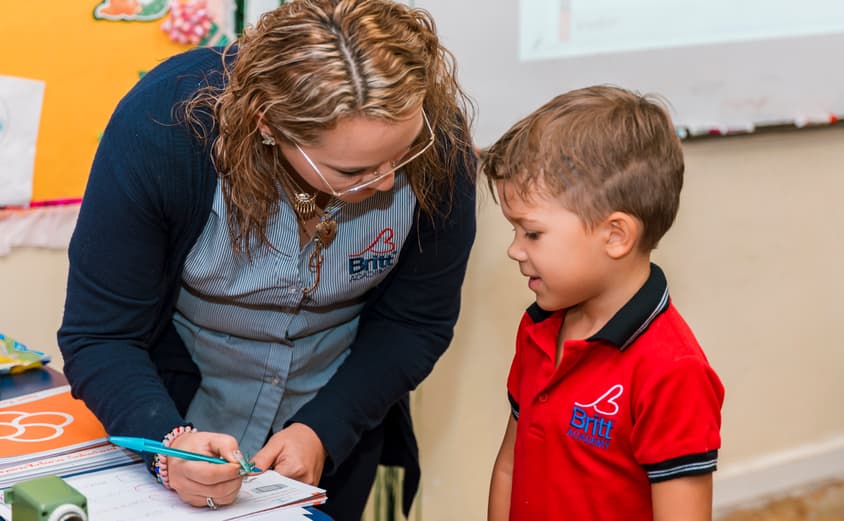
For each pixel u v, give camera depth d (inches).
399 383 48.6
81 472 39.5
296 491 37.8
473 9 73.5
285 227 42.8
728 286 96.3
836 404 107.5
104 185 39.5
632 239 40.6
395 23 36.0
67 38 62.1
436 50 38.5
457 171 44.9
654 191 40.8
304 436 44.6
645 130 41.1
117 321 41.6
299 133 35.2
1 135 61.3
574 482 42.6
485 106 76.1
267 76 35.4
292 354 48.1
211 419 49.9
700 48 85.1
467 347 84.1
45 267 65.6
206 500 35.7
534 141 40.8
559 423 42.6
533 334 45.3
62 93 62.9
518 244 42.4
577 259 40.8
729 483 100.9
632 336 40.4
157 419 38.9
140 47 64.7
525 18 76.1
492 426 88.0
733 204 93.9
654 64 83.3
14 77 60.9
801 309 102.0
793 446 105.5
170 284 43.8
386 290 49.5
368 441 51.9
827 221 100.9
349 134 34.8
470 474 88.0
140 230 40.0
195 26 65.7
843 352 106.2
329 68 33.9
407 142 36.7
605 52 80.7
